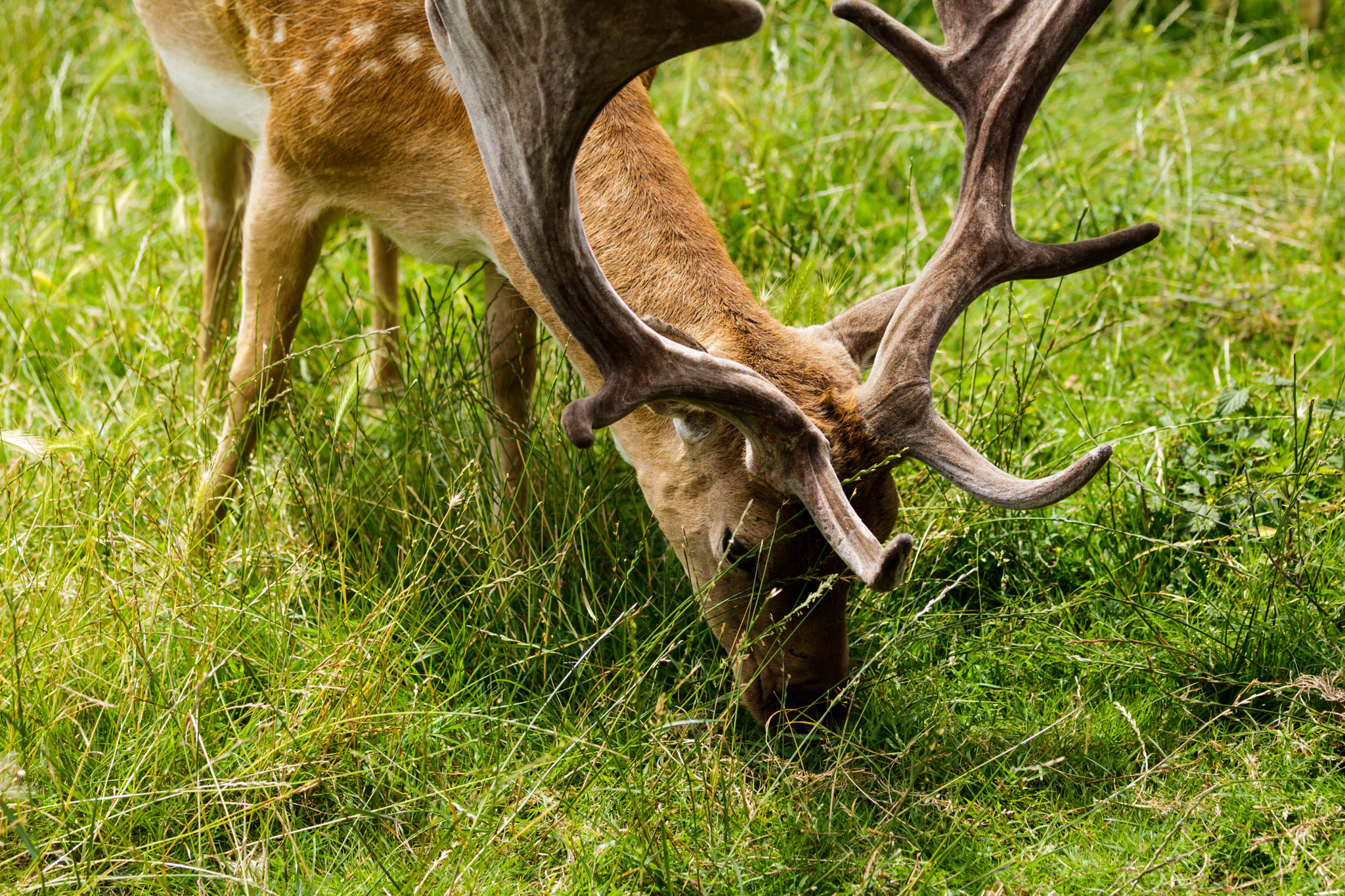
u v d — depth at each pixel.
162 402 7.60
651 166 5.90
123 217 9.97
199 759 5.32
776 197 9.61
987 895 4.77
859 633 6.23
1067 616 6.48
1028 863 4.93
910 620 6.08
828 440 5.10
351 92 6.22
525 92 4.42
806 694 5.48
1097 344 8.66
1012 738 5.69
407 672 5.94
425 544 6.58
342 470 6.91
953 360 8.20
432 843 5.06
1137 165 10.32
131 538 6.02
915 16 13.42
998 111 5.36
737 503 5.29
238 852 4.88
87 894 4.77
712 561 5.53
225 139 7.93
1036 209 10.07
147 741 5.34
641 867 4.92
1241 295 9.02
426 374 7.28
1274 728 5.61
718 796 5.31
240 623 5.98
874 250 9.70
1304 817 5.05
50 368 8.21
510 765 5.56
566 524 6.54
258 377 6.75
